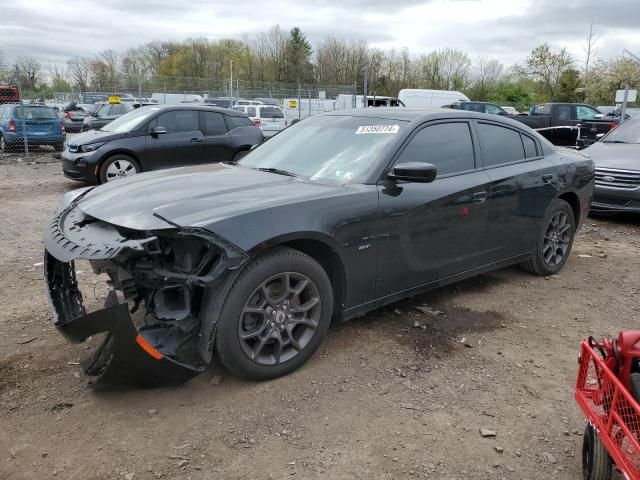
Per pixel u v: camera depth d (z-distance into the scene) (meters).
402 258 3.94
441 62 54.03
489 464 2.69
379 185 3.78
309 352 3.48
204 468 2.61
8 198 9.54
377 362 3.63
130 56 69.62
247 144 11.02
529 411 3.15
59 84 51.28
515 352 3.87
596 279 5.49
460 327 4.23
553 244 5.45
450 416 3.07
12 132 15.84
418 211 3.95
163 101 28.48
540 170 5.05
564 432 2.97
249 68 66.44
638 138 9.10
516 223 4.88
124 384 3.03
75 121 28.92
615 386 2.25
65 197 4.00
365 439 2.85
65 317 3.37
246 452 2.72
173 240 3.08
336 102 26.89
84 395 3.16
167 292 3.08
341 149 4.14
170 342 2.99
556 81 46.69
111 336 2.79
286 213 3.23
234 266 2.94
